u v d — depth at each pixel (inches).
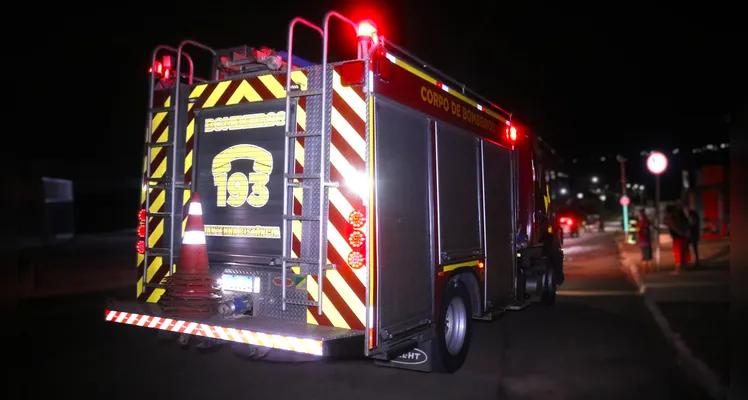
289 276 193.8
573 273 622.5
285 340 177.6
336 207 186.4
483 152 275.7
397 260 196.1
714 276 541.0
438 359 226.2
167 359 266.1
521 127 341.7
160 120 234.7
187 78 253.1
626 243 1031.0
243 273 209.0
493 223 285.6
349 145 185.3
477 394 219.1
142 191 237.0
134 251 903.7
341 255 184.9
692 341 295.0
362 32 189.5
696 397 218.5
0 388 222.2
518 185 331.0
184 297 199.8
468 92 267.0
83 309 400.5
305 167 195.9
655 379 240.4
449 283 234.7
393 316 192.7
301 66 246.8
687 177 1246.3
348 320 183.6
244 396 214.1
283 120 207.5
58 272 616.1
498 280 289.9
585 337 316.8
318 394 217.3
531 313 388.5
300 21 198.5
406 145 205.3
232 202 215.8
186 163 227.3
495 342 305.6
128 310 212.5
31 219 1031.6
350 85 185.2
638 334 323.9
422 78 217.5
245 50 228.5
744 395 214.2
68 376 239.0
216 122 222.4
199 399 210.4
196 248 205.5
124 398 211.5
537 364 262.4
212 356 270.8
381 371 248.7
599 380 238.8
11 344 295.1
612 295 466.3
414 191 209.0
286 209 193.9
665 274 564.4
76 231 1301.7
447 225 233.0
